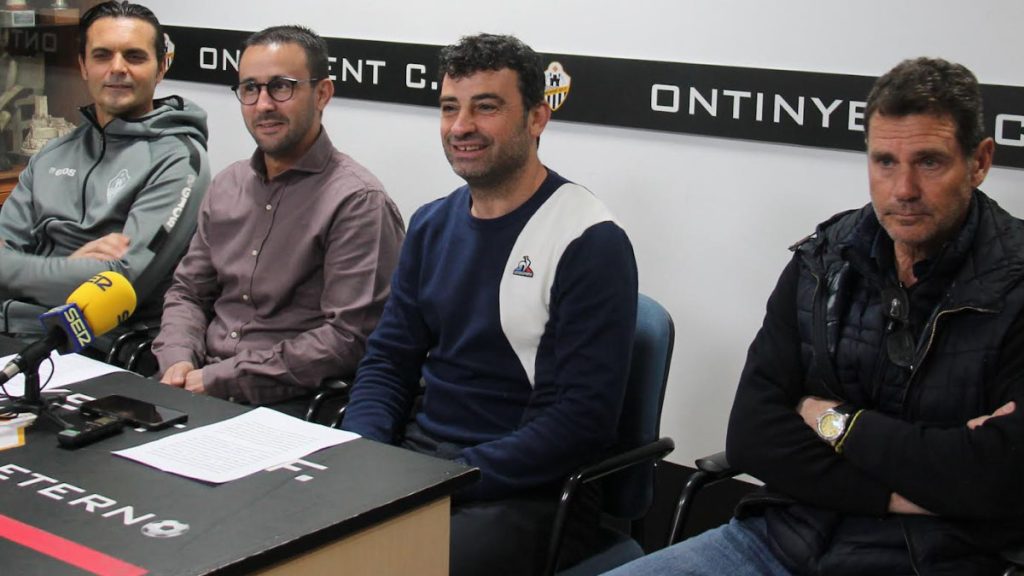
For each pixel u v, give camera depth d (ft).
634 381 7.22
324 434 5.95
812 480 6.07
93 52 10.18
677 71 8.96
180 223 10.02
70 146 10.59
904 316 5.99
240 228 9.05
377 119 10.87
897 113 5.80
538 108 7.33
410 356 7.83
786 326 6.52
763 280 8.82
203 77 11.95
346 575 5.02
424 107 10.52
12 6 11.97
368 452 5.70
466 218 7.50
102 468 5.43
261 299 8.89
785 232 8.66
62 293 9.70
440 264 7.54
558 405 6.89
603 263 6.93
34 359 6.14
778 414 6.30
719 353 9.12
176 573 4.35
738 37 8.65
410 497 5.16
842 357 6.23
